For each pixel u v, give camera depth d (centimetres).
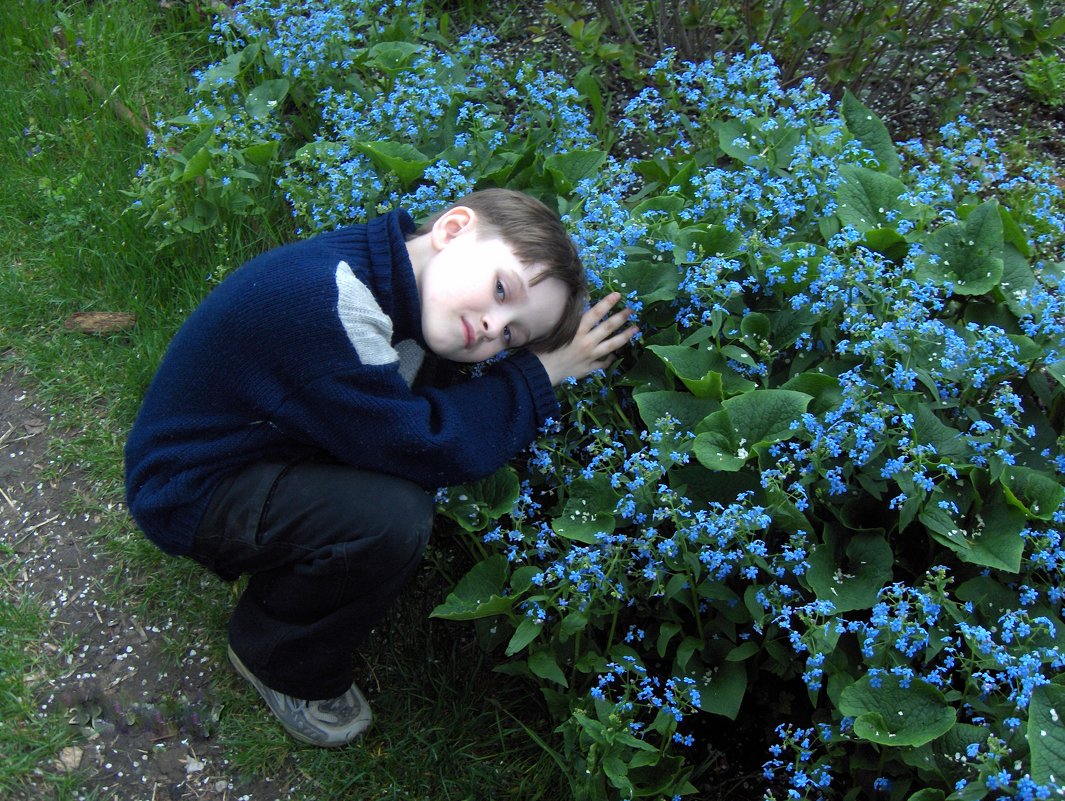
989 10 174
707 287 124
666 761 108
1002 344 117
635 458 111
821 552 111
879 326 119
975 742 97
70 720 117
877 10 166
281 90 167
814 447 109
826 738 101
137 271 156
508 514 121
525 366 118
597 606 112
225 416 106
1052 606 111
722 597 108
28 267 159
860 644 106
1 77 180
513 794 115
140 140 174
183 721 118
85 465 139
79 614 125
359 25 175
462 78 167
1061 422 126
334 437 105
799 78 186
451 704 122
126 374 147
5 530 132
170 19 194
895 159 152
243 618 114
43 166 170
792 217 138
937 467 111
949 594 113
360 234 113
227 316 105
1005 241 137
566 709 112
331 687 114
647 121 161
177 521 107
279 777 116
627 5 196
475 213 115
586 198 140
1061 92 185
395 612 128
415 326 114
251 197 160
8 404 145
